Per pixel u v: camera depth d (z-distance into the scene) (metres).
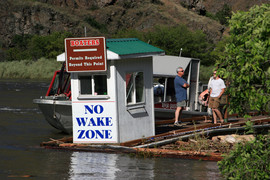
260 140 15.23
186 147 23.88
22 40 162.38
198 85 36.53
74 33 171.75
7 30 163.38
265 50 14.17
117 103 24.17
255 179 14.87
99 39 23.59
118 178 18.03
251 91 14.50
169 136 26.45
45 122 35.72
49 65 116.25
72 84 24.97
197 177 18.30
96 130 24.59
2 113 40.53
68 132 30.52
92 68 23.88
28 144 26.17
